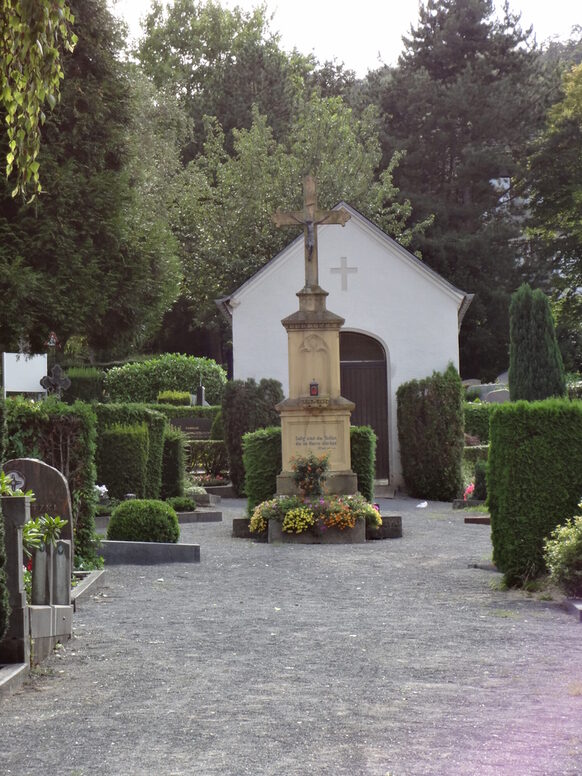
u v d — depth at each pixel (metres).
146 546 13.03
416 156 51.69
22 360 26.33
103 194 27.56
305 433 17.31
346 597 10.07
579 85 50.00
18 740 5.18
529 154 51.56
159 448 20.06
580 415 10.55
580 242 49.88
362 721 5.39
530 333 27.02
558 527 10.10
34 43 7.96
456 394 24.69
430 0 54.56
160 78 59.03
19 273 25.34
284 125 54.22
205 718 5.50
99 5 27.91
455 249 48.84
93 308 27.39
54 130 26.80
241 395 24.50
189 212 47.22
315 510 15.82
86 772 4.62
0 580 6.41
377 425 27.50
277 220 17.75
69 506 9.95
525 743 4.93
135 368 40.03
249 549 14.67
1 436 6.87
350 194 45.94
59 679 6.59
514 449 10.56
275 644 7.61
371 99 54.81
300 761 4.69
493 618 8.78
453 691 6.09
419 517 19.83
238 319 27.14
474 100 51.16
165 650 7.41
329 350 17.45
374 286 27.31
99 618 8.81
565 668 6.72
